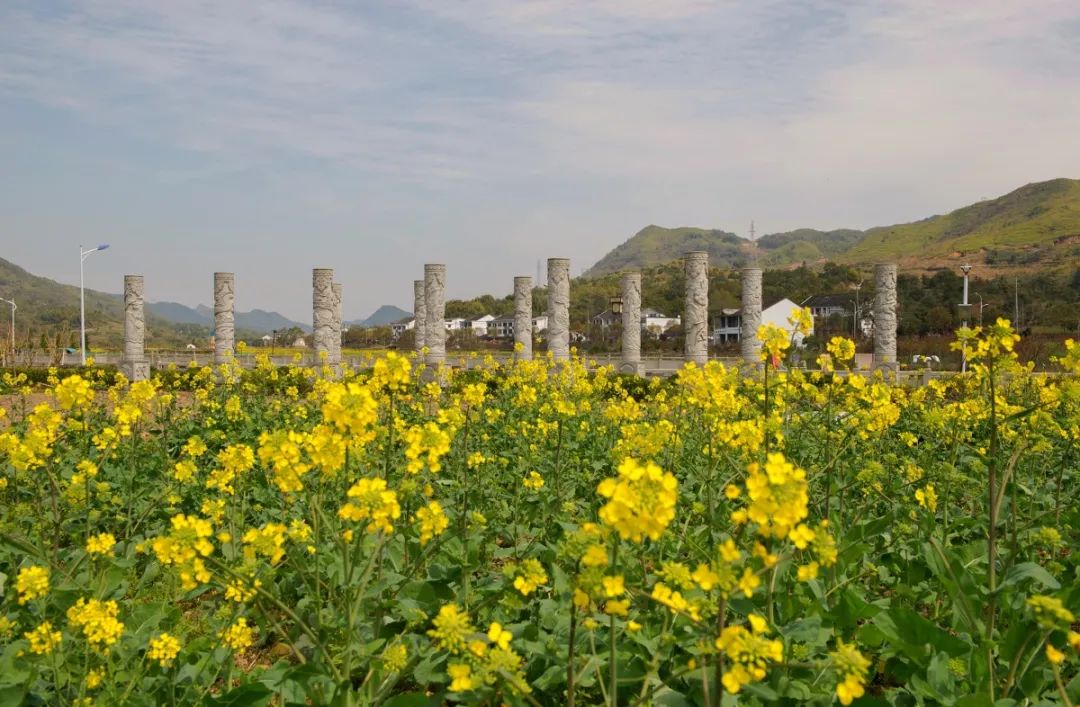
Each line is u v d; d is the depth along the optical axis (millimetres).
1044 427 6027
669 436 6289
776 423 4660
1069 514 5012
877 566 5109
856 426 6406
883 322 25266
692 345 25016
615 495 2318
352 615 3262
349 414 3424
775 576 3629
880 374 9672
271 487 6734
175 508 6703
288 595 4938
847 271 93625
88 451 8484
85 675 3412
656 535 2305
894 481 6441
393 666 3076
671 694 3125
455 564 4312
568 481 7293
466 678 2613
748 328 25562
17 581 3914
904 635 3660
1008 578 3543
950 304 63281
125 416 6332
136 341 30859
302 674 3297
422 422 9664
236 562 4777
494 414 9281
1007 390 9898
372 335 83812
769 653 2309
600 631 3545
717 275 101062
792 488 2291
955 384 10578
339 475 4914
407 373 4340
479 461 6469
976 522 5262
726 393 6293
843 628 4039
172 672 3627
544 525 6246
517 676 2729
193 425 10555
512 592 3078
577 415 10352
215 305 30562
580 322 88062
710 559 3869
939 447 8172
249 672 4039
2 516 5910
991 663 3408
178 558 2924
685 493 5977
